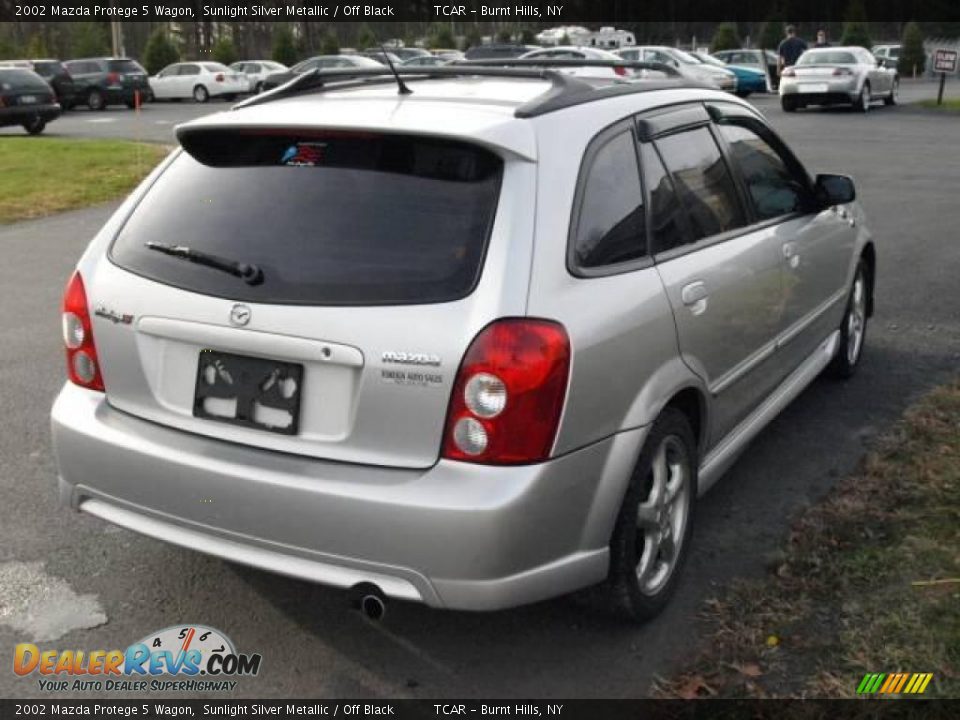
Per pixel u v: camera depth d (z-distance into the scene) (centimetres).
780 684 321
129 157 1731
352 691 328
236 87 3741
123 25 4975
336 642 354
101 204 1325
